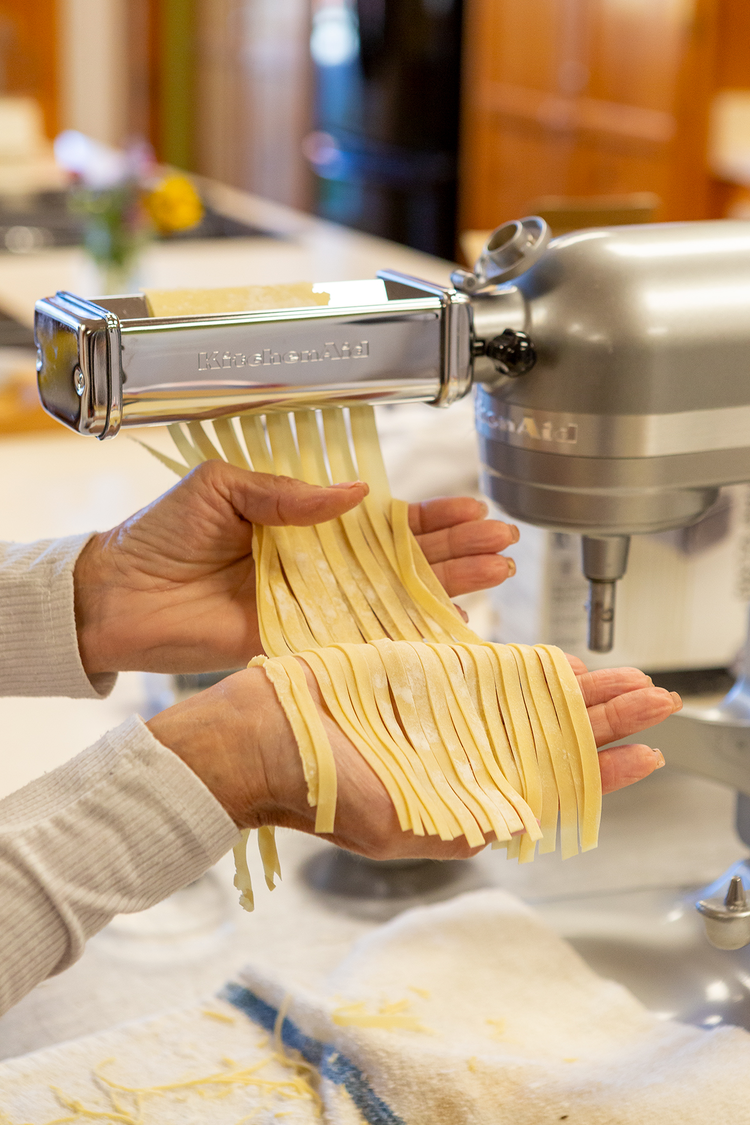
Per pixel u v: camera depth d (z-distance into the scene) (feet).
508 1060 1.81
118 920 2.37
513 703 1.62
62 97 14.74
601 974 2.15
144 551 2.06
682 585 3.06
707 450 1.77
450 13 13.03
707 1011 2.03
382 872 2.54
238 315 1.66
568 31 12.91
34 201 9.42
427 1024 1.96
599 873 2.53
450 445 3.54
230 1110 1.80
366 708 1.59
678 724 2.16
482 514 2.02
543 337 1.75
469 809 1.52
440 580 1.98
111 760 1.49
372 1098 1.76
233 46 17.42
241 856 1.56
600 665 3.05
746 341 1.73
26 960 1.42
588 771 1.58
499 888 2.47
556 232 3.23
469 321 1.74
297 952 2.27
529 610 3.01
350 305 1.73
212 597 2.10
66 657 2.08
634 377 1.71
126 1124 1.77
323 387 1.72
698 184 12.03
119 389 1.62
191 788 1.46
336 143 14.94
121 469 4.62
